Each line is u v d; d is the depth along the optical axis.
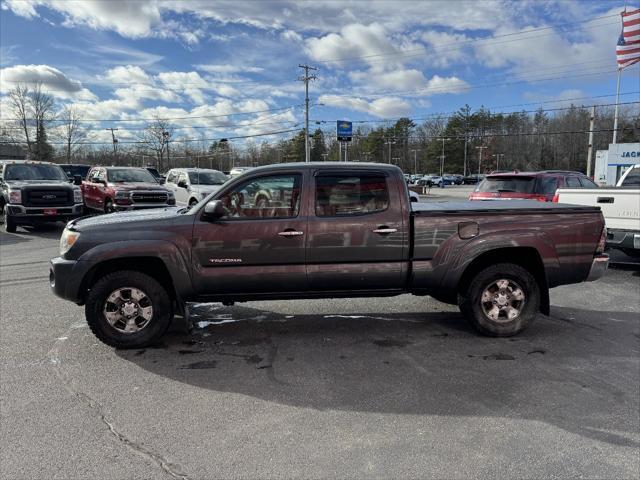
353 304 6.50
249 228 4.74
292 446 3.10
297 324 5.64
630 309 6.34
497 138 113.25
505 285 5.13
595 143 89.12
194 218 4.75
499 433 3.26
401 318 5.89
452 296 5.38
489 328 5.14
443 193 53.16
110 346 4.85
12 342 4.99
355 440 3.17
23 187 13.77
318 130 104.31
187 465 2.90
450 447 3.09
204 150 110.56
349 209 4.87
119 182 15.70
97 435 3.23
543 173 10.95
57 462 2.91
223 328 5.49
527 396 3.81
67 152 84.81
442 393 3.87
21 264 9.55
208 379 4.13
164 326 4.84
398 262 4.94
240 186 4.79
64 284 4.63
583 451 3.04
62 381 4.07
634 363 4.50
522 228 5.02
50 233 14.63
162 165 85.94
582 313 6.14
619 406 3.64
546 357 4.64
